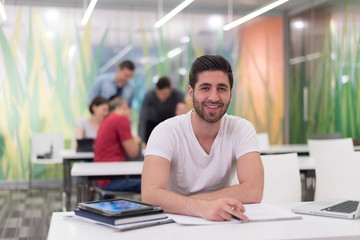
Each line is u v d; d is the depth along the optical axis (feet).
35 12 25.93
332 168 9.81
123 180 13.24
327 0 25.46
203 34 28.22
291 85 28.96
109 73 26.66
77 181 11.82
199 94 6.78
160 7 25.11
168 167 6.96
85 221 5.80
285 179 9.58
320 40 26.12
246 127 7.43
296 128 28.55
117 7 26.99
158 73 27.61
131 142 14.35
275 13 29.35
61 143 23.84
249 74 28.99
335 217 6.19
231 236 5.18
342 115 24.27
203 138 7.19
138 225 5.58
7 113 25.64
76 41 26.43
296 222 5.90
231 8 27.14
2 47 25.59
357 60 23.04
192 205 6.12
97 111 20.24
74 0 26.27
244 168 7.18
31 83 25.86
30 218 17.94
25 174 25.81
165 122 7.27
